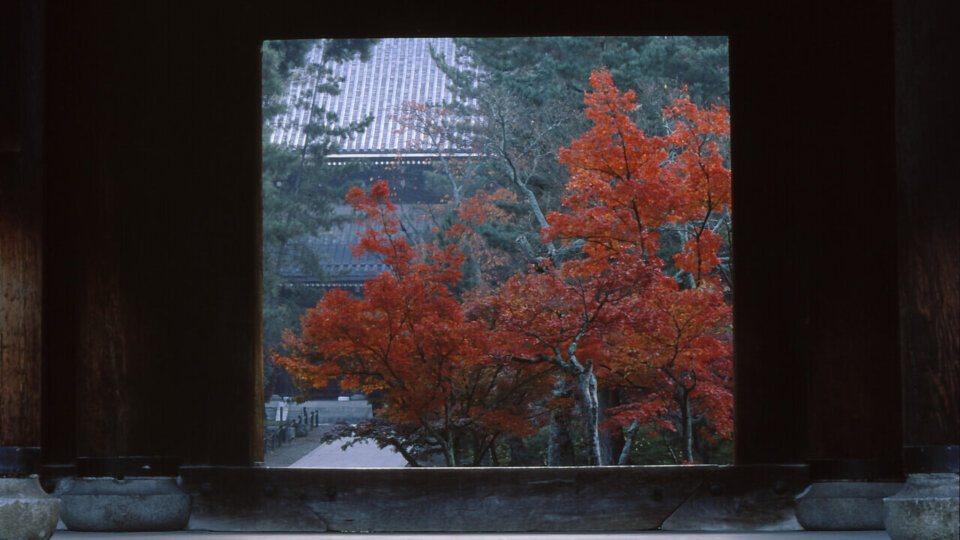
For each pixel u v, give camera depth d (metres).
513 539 8.89
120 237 10.10
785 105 10.52
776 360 10.34
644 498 9.98
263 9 10.70
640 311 18.25
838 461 9.91
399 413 19.89
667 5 10.73
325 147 46.59
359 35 10.79
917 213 7.34
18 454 7.74
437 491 10.02
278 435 41.97
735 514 9.92
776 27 10.56
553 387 21.33
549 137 30.58
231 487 9.99
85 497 9.63
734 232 10.59
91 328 9.98
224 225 10.52
